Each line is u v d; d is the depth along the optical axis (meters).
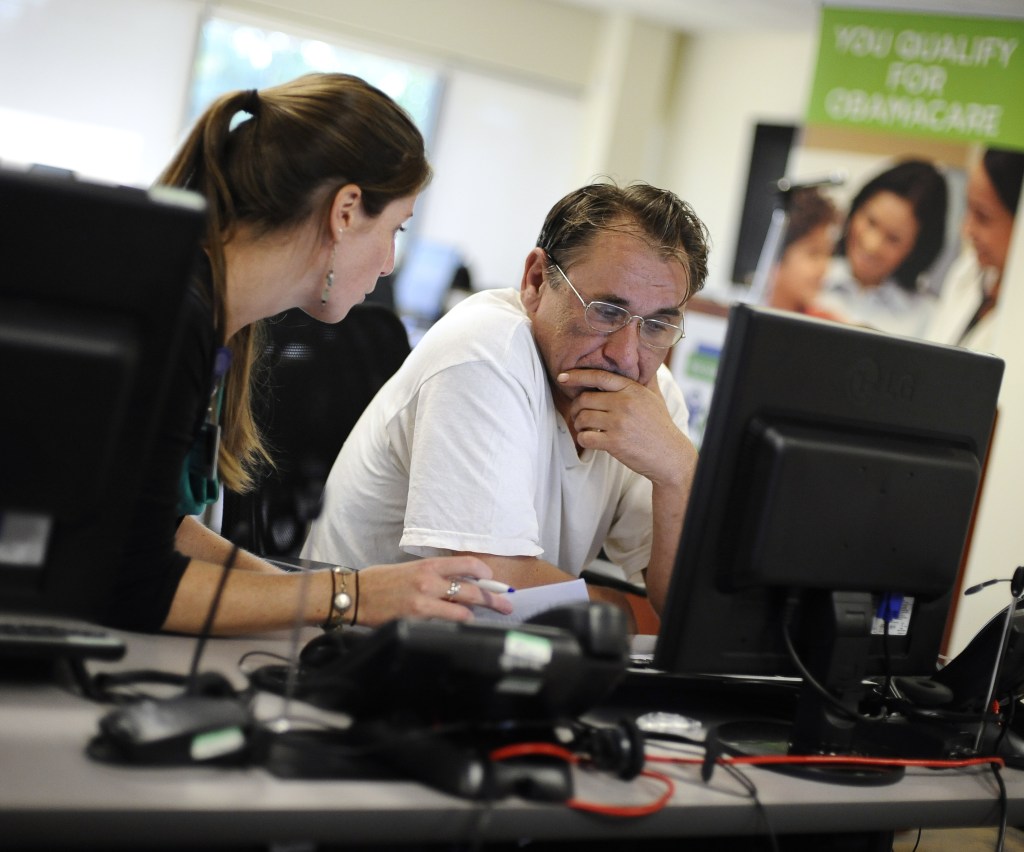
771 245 10.78
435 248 12.78
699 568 2.12
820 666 2.24
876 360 2.20
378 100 2.39
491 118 15.83
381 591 2.35
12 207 1.50
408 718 1.85
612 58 15.84
